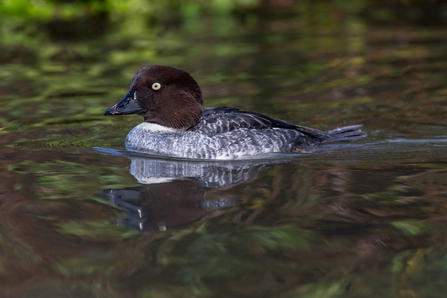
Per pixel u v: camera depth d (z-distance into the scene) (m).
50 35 27.09
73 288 5.71
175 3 36.97
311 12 35.00
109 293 5.61
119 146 11.30
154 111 10.97
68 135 12.09
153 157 10.50
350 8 36.25
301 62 20.31
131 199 8.02
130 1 35.06
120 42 25.23
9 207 7.72
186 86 10.91
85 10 33.34
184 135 10.78
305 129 11.78
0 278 5.91
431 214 7.40
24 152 10.66
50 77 18.41
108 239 6.75
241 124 10.95
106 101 15.30
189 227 7.07
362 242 6.64
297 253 6.39
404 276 5.89
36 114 13.92
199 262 6.19
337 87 16.53
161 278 5.89
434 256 6.28
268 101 15.12
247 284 5.77
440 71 17.98
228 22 31.75
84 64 20.45
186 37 26.67
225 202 7.91
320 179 8.95
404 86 16.36
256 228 7.02
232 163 10.06
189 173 9.39
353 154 10.54
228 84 17.14
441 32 25.72
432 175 9.03
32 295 5.59
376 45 23.23
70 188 8.52
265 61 20.66
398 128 12.48
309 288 5.69
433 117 13.27
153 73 10.84
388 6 36.62
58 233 6.91
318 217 7.35
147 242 6.67
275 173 9.34
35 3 32.53
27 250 6.50
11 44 24.67
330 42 24.39
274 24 30.67
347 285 5.73
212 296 5.57
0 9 31.95
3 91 16.50
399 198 7.99
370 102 14.80
